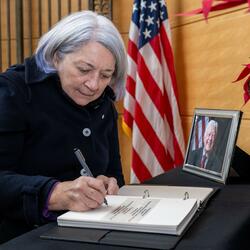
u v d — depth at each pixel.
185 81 2.51
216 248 0.81
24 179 1.11
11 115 1.19
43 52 1.26
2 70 3.40
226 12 2.13
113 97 1.44
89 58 1.19
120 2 3.06
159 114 2.41
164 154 2.41
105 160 1.42
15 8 3.23
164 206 1.01
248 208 1.09
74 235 0.89
